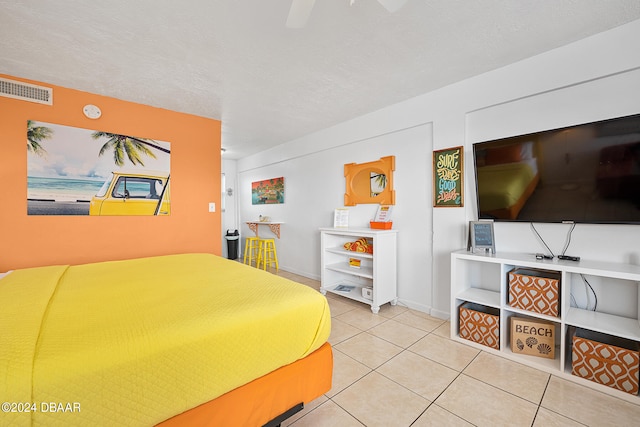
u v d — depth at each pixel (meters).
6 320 1.03
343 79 2.43
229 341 1.06
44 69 2.17
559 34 1.83
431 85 2.57
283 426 1.35
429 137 2.78
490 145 2.25
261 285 1.57
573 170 1.87
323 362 1.37
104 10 1.54
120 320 1.08
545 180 1.99
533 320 2.01
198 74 2.30
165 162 3.01
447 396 1.58
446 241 2.63
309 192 4.26
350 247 3.38
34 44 1.84
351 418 1.42
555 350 2.01
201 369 0.99
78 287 1.53
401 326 2.53
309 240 4.32
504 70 2.23
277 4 1.52
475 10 1.60
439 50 2.00
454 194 2.55
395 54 2.05
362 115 3.34
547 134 1.97
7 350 0.82
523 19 1.68
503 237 2.30
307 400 1.31
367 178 3.39
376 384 1.70
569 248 1.99
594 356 1.61
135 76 2.31
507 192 2.18
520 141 2.09
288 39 1.85
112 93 2.61
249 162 5.71
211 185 3.34
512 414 1.43
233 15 1.60
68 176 2.48
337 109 3.15
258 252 5.21
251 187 5.70
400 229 3.05
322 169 4.01
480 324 2.11
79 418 0.78
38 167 2.35
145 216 2.87
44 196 2.37
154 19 1.62
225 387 1.05
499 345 2.03
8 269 2.24
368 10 1.58
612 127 1.71
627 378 1.51
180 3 1.50
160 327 1.02
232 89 2.58
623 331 1.57
